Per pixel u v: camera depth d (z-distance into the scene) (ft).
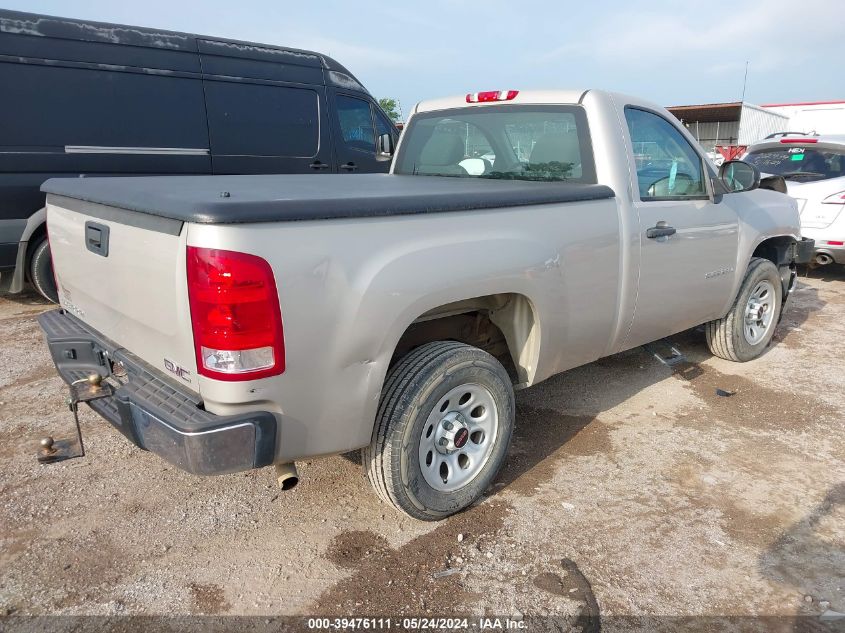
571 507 9.86
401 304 7.74
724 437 12.26
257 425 6.98
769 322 16.40
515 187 10.09
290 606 7.77
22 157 18.35
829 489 10.46
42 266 19.48
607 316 11.23
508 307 10.12
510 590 8.07
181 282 6.76
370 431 8.16
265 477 10.64
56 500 9.83
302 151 24.64
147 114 20.61
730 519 9.61
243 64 22.79
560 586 8.15
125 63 20.07
